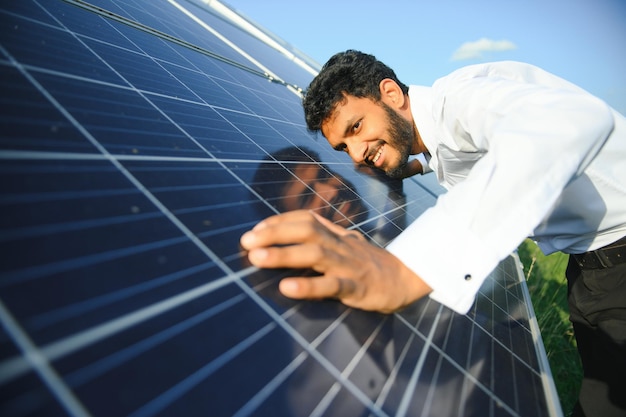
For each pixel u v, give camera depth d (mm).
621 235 1918
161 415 518
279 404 637
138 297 664
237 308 787
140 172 994
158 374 565
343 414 689
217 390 596
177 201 990
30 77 1034
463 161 2289
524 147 1083
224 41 4566
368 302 1020
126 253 730
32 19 1399
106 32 1874
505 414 942
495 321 1561
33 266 587
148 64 1872
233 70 3229
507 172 1082
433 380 928
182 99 1737
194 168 1210
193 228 934
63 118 972
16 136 804
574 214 1933
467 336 1261
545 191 1095
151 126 1274
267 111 2732
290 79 5289
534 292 4918
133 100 1359
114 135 1064
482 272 1114
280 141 2238
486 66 1944
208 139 1502
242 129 1953
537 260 5727
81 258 654
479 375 1062
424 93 2344
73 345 529
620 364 1972
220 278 835
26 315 526
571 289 2391
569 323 4094
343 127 2320
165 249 811
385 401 776
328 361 795
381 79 2330
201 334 676
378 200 2307
